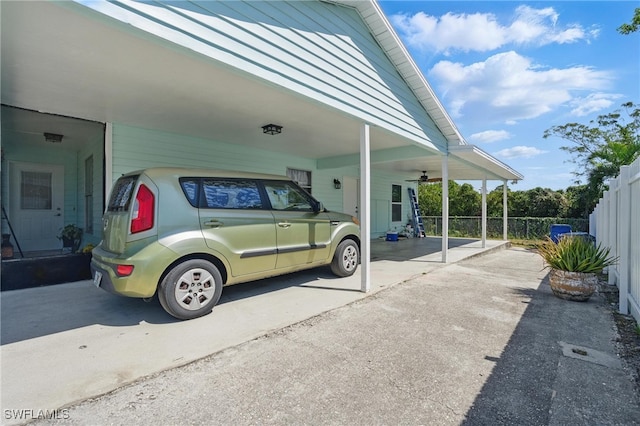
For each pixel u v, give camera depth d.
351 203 11.48
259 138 6.76
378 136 6.46
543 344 3.03
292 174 8.98
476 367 2.58
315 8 4.14
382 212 13.52
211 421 1.91
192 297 3.54
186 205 3.60
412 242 12.26
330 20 4.39
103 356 2.67
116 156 5.62
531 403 2.11
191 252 3.51
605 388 2.29
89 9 2.14
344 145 7.48
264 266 4.23
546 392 2.24
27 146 7.39
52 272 5.08
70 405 2.03
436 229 17.11
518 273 6.43
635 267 3.74
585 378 2.42
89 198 6.93
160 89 4.02
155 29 2.48
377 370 2.52
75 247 6.89
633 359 2.73
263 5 3.39
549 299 4.56
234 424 1.88
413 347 2.94
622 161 12.71
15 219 7.23
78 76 3.62
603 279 6.14
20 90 4.05
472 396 2.18
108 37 2.77
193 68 3.41
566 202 17.38
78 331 3.19
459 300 4.45
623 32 10.83
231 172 4.19
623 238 4.04
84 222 7.32
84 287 4.89
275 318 3.60
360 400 2.13
